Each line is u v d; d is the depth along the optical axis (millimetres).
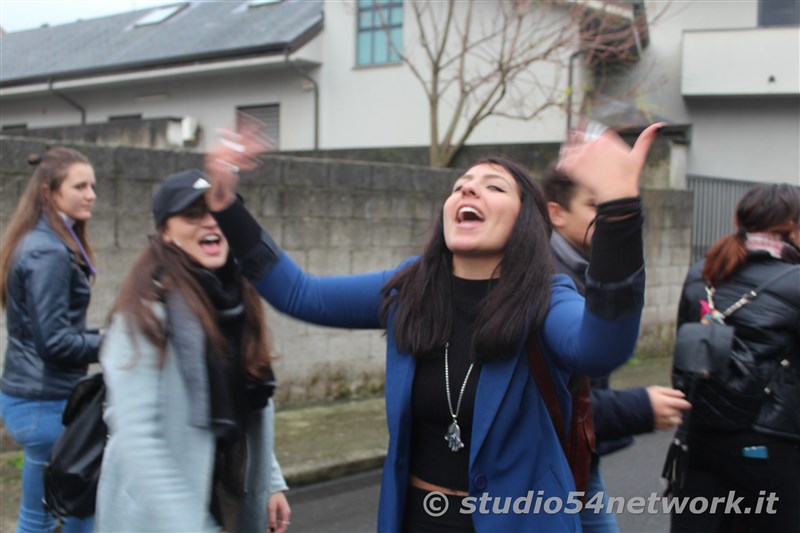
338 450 5680
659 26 15797
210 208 2105
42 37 24109
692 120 15891
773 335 2865
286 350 6859
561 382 1935
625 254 1616
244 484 2283
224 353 2143
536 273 1912
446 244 2031
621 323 1631
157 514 1866
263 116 17703
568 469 1966
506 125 15078
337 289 2182
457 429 1954
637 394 2400
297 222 6750
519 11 11117
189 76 18000
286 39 16609
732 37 15094
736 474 2951
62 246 2930
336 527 4582
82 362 2924
